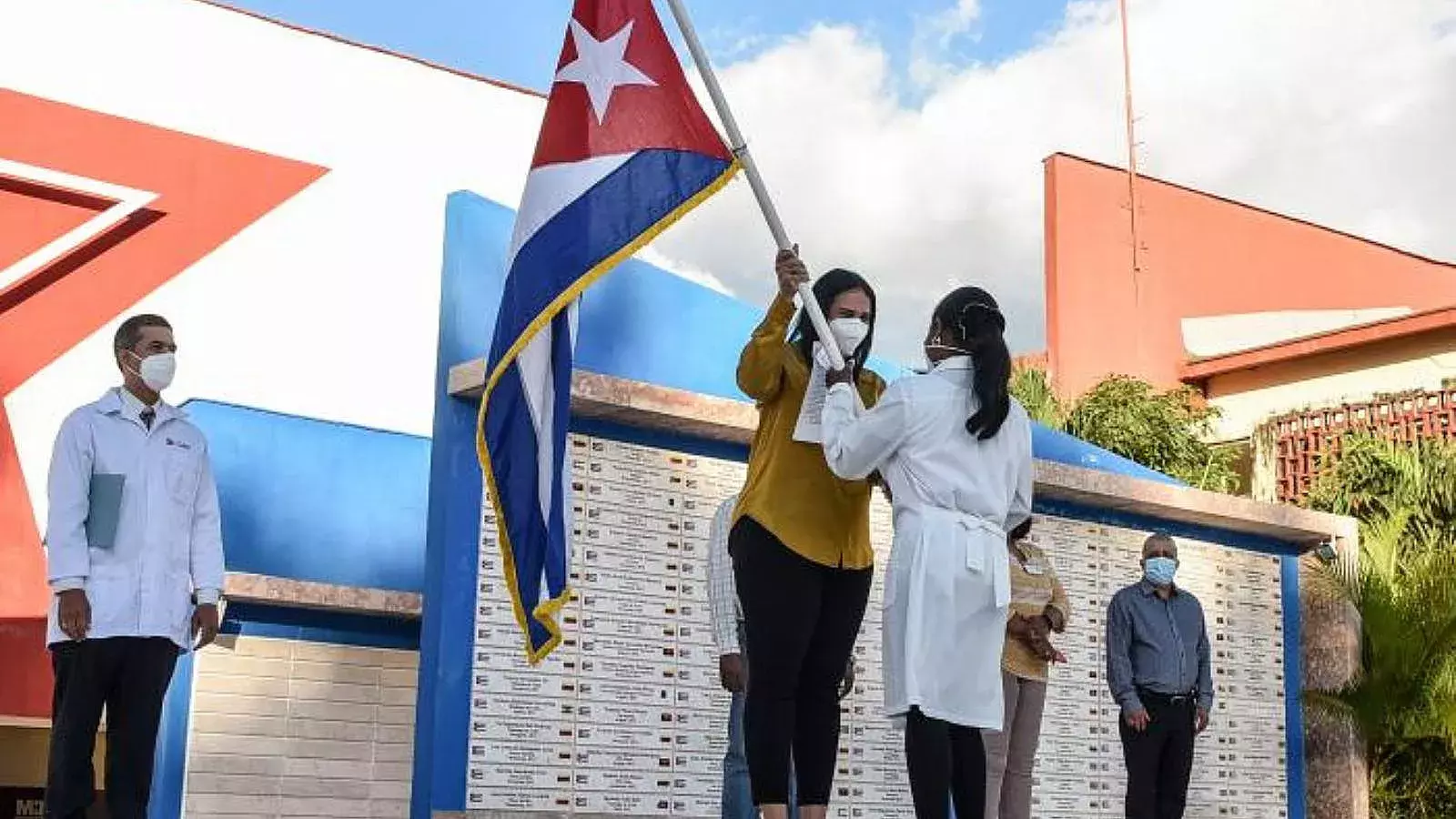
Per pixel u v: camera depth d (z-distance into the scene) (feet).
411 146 55.72
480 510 26.58
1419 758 40.09
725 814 22.85
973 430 17.02
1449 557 39.37
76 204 48.83
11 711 44.55
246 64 52.85
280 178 52.85
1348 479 58.95
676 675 27.99
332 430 36.68
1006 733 26.45
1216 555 36.99
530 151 58.34
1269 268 79.71
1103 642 34.30
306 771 33.45
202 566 20.86
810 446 18.07
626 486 27.99
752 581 17.65
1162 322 79.00
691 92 19.48
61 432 20.18
